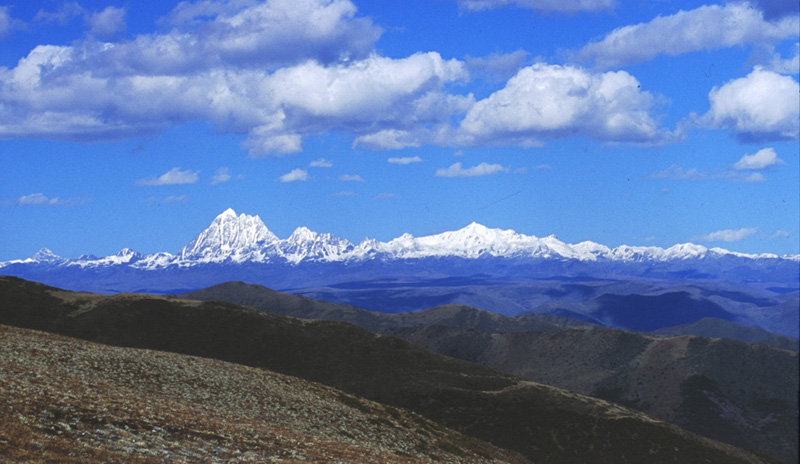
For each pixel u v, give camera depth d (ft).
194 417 193.98
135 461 138.62
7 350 232.12
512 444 398.62
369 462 195.11
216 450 164.76
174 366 274.57
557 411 440.45
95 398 183.42
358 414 282.15
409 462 215.92
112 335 506.89
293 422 241.14
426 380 500.74
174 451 155.53
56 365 229.04
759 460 423.64
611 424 424.87
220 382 268.62
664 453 398.62
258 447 178.40
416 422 309.63
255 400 256.73
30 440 133.28
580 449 395.75
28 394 167.43
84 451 136.77
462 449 288.51
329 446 206.49
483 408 443.73
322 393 302.45
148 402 200.03
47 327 502.79
